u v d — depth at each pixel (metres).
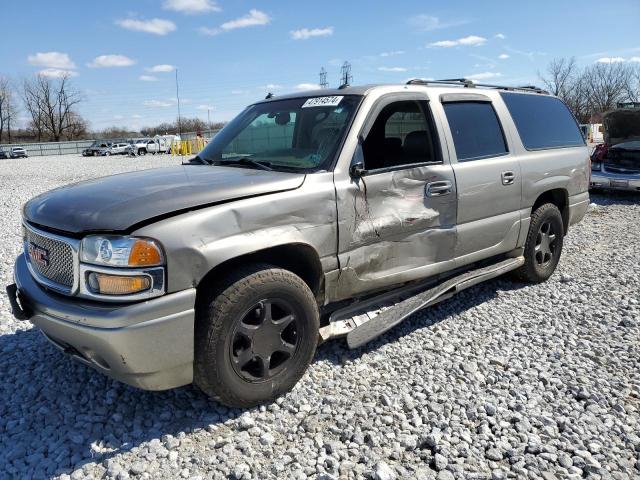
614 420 3.07
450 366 3.71
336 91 3.99
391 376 3.57
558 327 4.41
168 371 2.78
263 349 3.08
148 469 2.67
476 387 3.43
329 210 3.35
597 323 4.50
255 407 3.19
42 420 3.12
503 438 2.90
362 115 3.67
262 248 2.98
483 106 4.74
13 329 4.42
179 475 2.63
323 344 4.02
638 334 4.26
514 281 5.54
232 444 2.85
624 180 11.36
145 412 3.16
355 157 3.55
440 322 4.52
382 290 4.07
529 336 4.24
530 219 5.14
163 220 2.74
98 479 2.61
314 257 3.33
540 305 4.92
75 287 2.79
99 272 2.68
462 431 2.95
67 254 2.85
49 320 2.87
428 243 4.05
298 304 3.18
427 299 4.11
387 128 3.88
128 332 2.61
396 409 3.18
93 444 2.85
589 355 3.88
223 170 3.58
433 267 4.14
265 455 2.78
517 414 3.10
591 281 5.63
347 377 3.55
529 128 5.20
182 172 3.59
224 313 2.85
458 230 4.27
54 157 50.88
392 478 2.56
